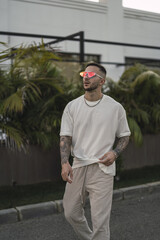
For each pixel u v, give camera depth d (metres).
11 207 3.86
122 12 9.81
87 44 9.13
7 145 4.69
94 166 2.30
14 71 5.06
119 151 2.32
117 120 2.35
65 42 8.70
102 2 9.58
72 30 8.84
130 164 6.23
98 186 2.29
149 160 6.52
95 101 2.33
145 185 4.96
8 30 7.79
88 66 2.35
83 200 2.42
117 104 2.36
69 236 3.24
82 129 2.32
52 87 5.27
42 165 5.06
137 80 6.03
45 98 5.24
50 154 5.12
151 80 6.09
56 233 3.32
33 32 8.17
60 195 4.39
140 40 10.33
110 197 2.33
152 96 6.43
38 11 8.23
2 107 4.48
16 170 4.86
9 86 4.90
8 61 6.22
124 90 6.12
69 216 2.39
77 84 5.61
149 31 10.52
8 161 4.79
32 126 5.05
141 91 6.35
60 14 8.59
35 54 4.96
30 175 4.96
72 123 2.38
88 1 9.07
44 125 4.96
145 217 3.80
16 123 4.90
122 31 9.85
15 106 4.34
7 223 3.64
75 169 2.37
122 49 9.88
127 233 3.29
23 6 7.99
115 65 9.76
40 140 4.82
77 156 2.34
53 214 3.95
